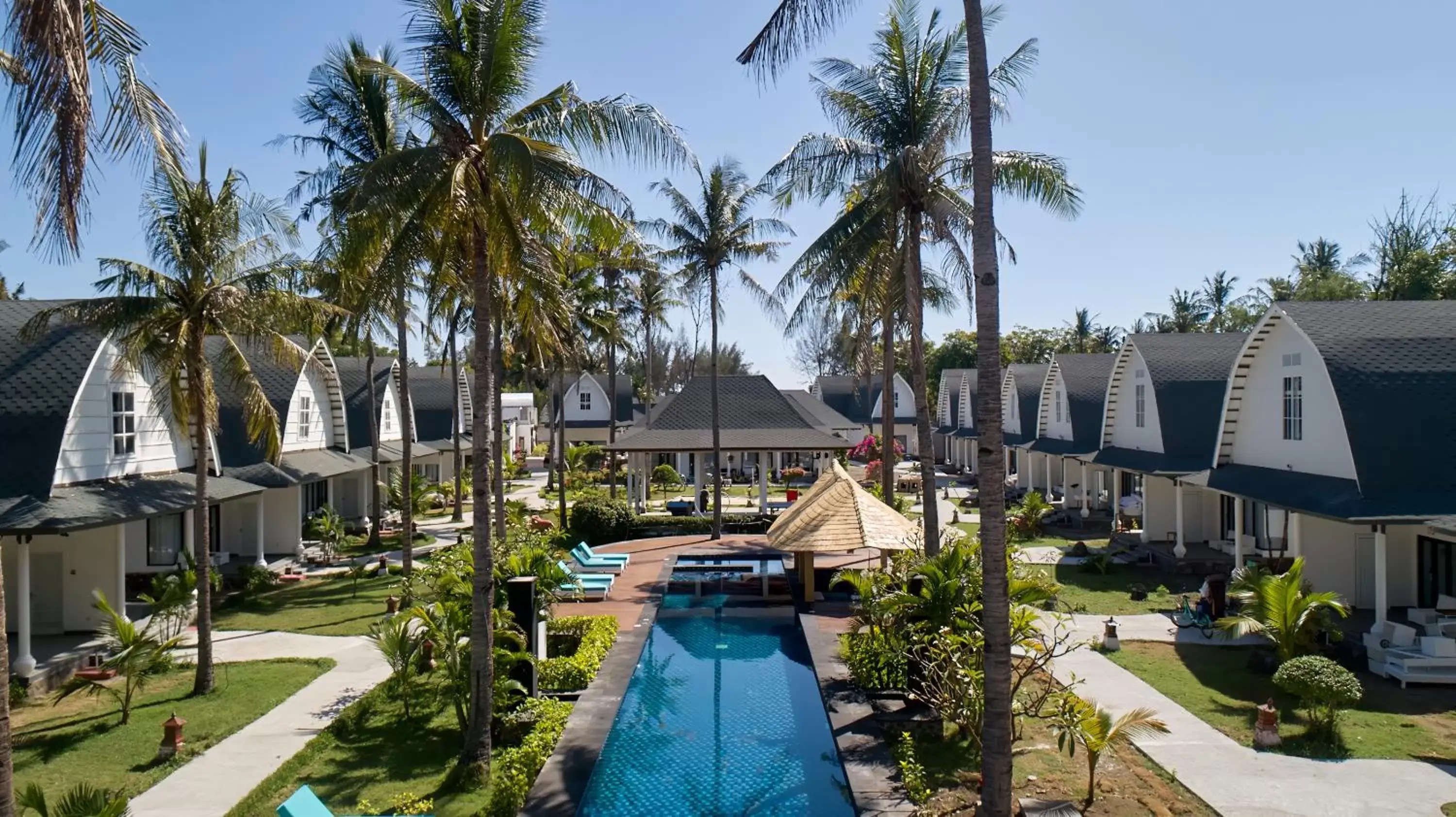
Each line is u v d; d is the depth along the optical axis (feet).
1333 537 68.59
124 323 51.60
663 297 155.43
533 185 39.11
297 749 43.16
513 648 49.49
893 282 70.90
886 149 70.23
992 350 32.89
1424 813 34.50
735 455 216.54
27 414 58.75
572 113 43.62
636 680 57.00
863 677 49.90
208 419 57.88
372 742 44.98
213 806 36.76
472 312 90.84
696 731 47.78
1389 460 59.36
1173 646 60.18
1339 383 63.26
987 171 33.09
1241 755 40.73
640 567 93.86
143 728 46.55
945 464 214.28
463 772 39.58
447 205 42.27
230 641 65.10
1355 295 175.01
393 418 142.41
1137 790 37.09
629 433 134.82
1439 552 64.49
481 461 41.96
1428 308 72.38
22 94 25.21
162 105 28.76
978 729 39.42
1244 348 76.59
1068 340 260.42
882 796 36.32
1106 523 121.19
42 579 65.87
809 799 39.27
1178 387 98.22
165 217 52.21
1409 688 50.88
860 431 238.68
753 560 96.89
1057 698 42.14
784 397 135.64
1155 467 93.97
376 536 109.09
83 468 61.36
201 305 52.54
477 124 42.24
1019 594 45.42
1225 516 94.32
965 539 49.93
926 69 69.10
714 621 73.31
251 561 92.68
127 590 78.69
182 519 86.69
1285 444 71.87
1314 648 53.62
